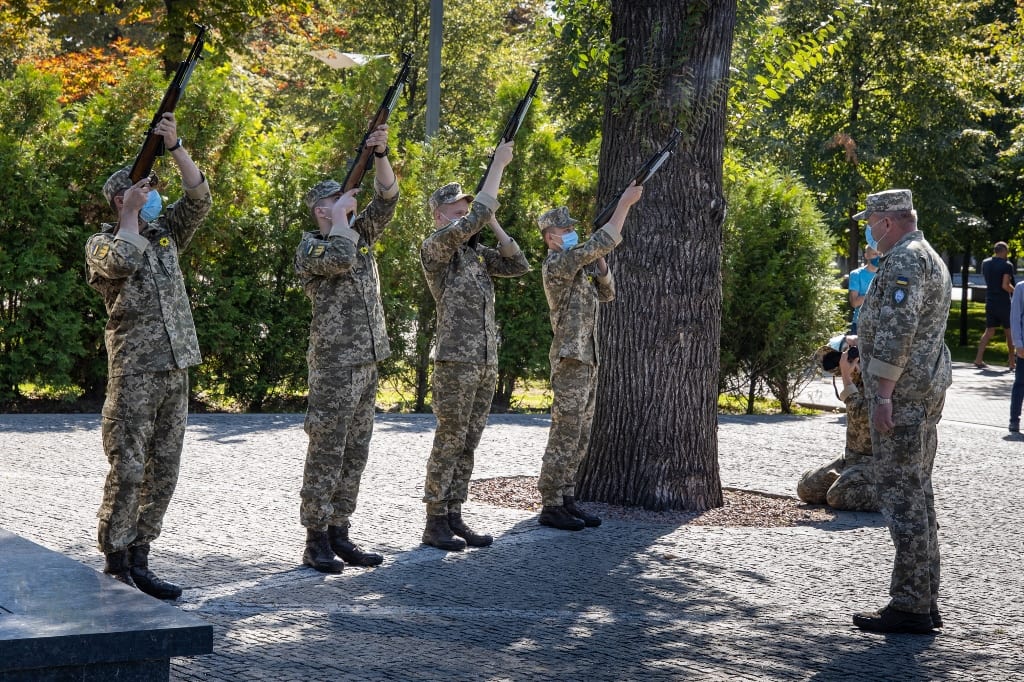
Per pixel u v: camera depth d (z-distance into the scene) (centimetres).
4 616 370
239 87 1986
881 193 603
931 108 2819
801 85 2750
